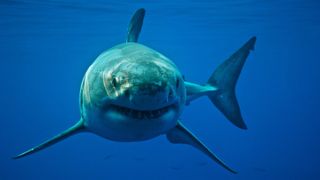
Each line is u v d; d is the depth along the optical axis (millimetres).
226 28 30641
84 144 53594
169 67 3324
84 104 3893
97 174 36188
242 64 7973
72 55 48125
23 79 96312
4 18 22406
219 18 25750
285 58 66062
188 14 24000
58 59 52719
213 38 37312
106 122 3316
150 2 20047
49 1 18781
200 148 4848
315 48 50812
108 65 3488
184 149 46875
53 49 40375
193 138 4797
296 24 29422
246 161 39469
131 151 47781
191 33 33375
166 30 31281
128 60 3396
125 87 2918
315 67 93562
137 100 2811
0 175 37031
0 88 121688
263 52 54781
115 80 3102
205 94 8078
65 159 43938
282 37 37406
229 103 7957
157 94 2816
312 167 35781
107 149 49844
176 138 5094
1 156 54438
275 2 20938
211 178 32344
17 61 50812
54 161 42938
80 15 22797
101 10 21578
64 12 21641
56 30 27891
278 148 49719
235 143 52844
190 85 7789
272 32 33594
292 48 49844
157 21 26578
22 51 39688
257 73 114000
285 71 106875
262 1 20531
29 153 4480
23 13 21375
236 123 7805
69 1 18938
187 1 20078
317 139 64250
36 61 53031
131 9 21656
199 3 20672
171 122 3455
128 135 3303
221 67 8195
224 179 31750
